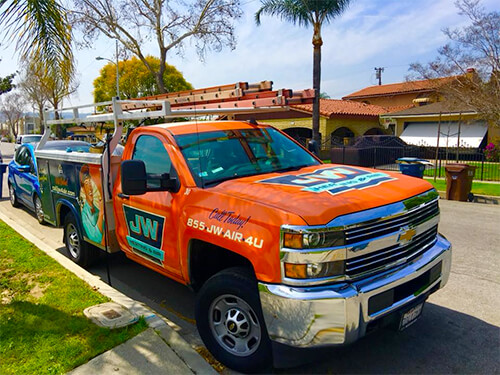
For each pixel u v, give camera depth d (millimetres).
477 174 17297
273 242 2805
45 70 5344
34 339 3574
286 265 2746
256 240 2896
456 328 3975
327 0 15586
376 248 2900
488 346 3650
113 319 3873
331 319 2662
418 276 3121
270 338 2861
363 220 2818
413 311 3152
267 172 4023
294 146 4762
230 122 4668
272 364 3133
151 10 16922
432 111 25391
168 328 3730
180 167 3779
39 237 7836
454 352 3562
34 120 65562
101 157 4742
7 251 6059
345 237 2744
